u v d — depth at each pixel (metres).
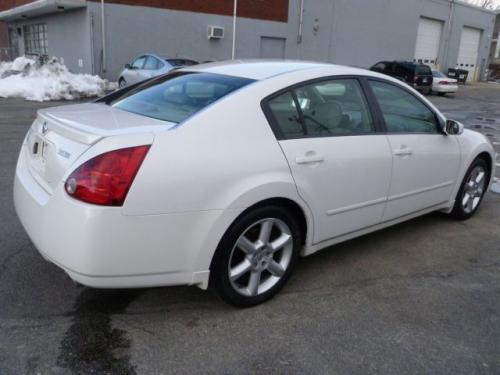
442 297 3.36
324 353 2.67
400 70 23.36
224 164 2.71
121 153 2.46
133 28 19.36
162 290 3.26
